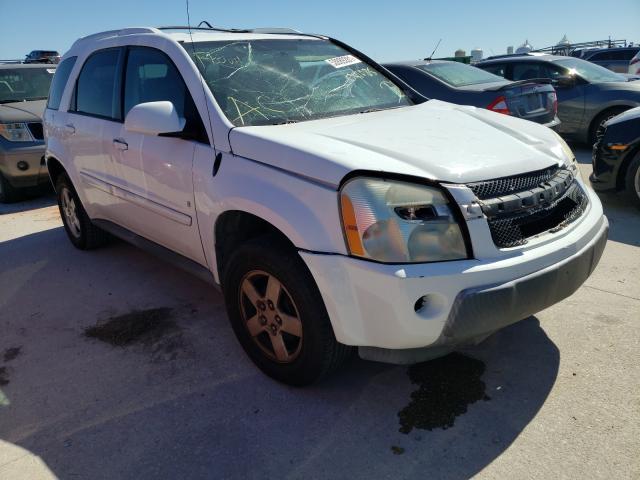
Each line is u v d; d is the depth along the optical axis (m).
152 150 3.32
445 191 2.22
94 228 4.84
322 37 4.05
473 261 2.21
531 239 2.37
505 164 2.44
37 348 3.33
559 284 2.38
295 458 2.31
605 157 5.43
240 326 2.94
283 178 2.49
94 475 2.28
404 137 2.70
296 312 2.54
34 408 2.74
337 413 2.58
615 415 2.44
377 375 2.84
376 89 3.72
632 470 2.13
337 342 2.52
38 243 5.39
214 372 2.97
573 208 2.67
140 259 4.75
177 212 3.23
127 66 3.72
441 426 2.45
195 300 3.88
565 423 2.41
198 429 2.52
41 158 6.86
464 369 2.85
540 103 7.06
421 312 2.20
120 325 3.55
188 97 3.12
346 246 2.26
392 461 2.26
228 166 2.77
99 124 3.97
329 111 3.30
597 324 3.20
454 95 7.13
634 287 3.65
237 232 2.94
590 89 8.20
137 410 2.68
